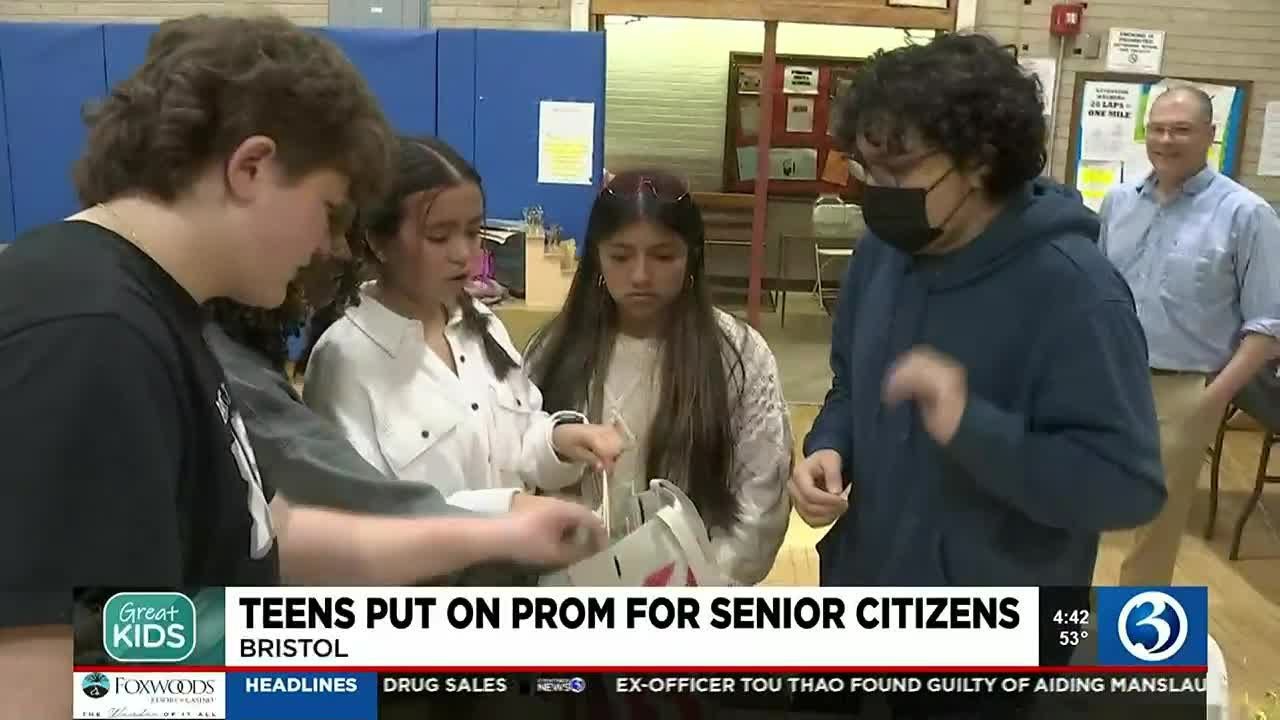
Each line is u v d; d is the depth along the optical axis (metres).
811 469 1.42
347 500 1.17
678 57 6.86
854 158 1.27
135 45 4.21
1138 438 1.14
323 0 4.77
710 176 7.02
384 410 1.33
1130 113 4.81
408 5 4.77
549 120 4.18
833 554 1.47
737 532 1.54
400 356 1.36
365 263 1.34
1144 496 1.14
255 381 1.15
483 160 4.23
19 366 0.70
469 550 1.18
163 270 0.81
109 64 4.23
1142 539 2.84
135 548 0.73
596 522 1.25
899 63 1.19
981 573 1.26
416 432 1.34
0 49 4.24
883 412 1.33
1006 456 1.15
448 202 1.31
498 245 3.76
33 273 0.74
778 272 6.94
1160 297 2.87
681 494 1.33
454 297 1.41
